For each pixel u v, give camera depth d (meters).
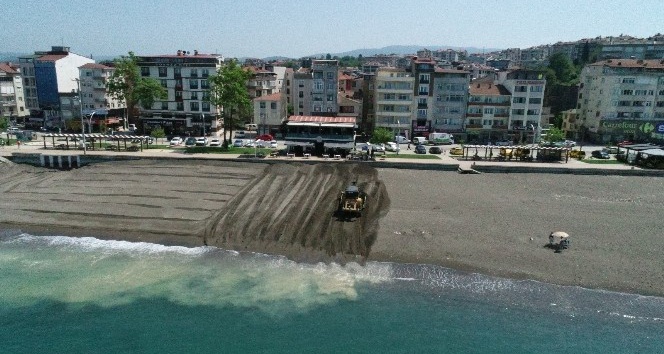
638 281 41.28
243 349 32.06
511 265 44.12
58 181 67.00
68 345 32.38
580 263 44.44
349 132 80.50
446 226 52.62
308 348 32.25
